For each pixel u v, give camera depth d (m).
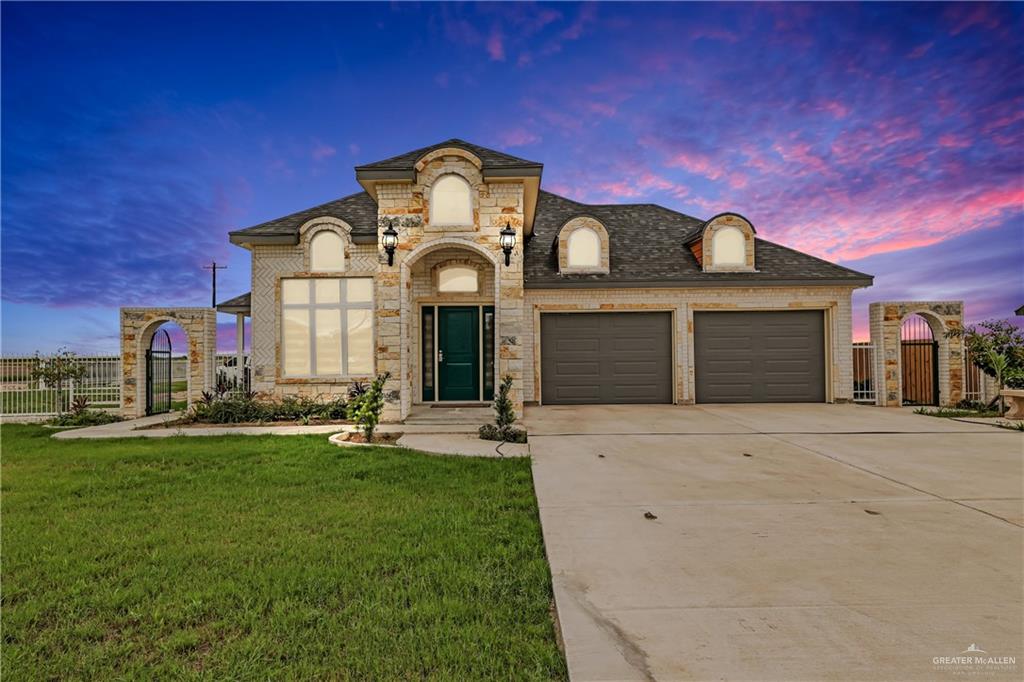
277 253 12.29
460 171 10.14
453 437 8.44
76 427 10.54
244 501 4.99
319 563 3.50
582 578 3.15
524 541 3.84
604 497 4.92
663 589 3.00
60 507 4.86
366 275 12.15
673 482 5.46
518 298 10.02
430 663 2.37
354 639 2.58
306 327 12.20
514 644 2.51
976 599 2.85
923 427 8.91
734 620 2.64
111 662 2.43
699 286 12.78
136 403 11.74
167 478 5.92
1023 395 9.66
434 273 12.27
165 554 3.67
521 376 10.01
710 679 2.15
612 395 13.10
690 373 12.94
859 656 2.31
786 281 12.68
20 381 12.07
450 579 3.22
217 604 2.96
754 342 13.06
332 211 13.41
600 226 13.21
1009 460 6.43
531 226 13.31
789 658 2.30
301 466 6.41
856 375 13.30
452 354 12.46
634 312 13.09
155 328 12.25
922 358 12.62
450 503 4.85
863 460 6.46
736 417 10.35
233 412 10.47
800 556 3.47
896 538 3.79
